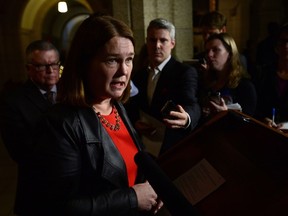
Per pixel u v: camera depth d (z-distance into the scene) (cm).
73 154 100
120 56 103
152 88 218
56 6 1358
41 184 95
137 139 132
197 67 247
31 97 194
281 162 83
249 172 89
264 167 86
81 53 106
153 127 182
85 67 109
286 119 215
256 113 231
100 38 101
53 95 206
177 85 204
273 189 78
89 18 107
